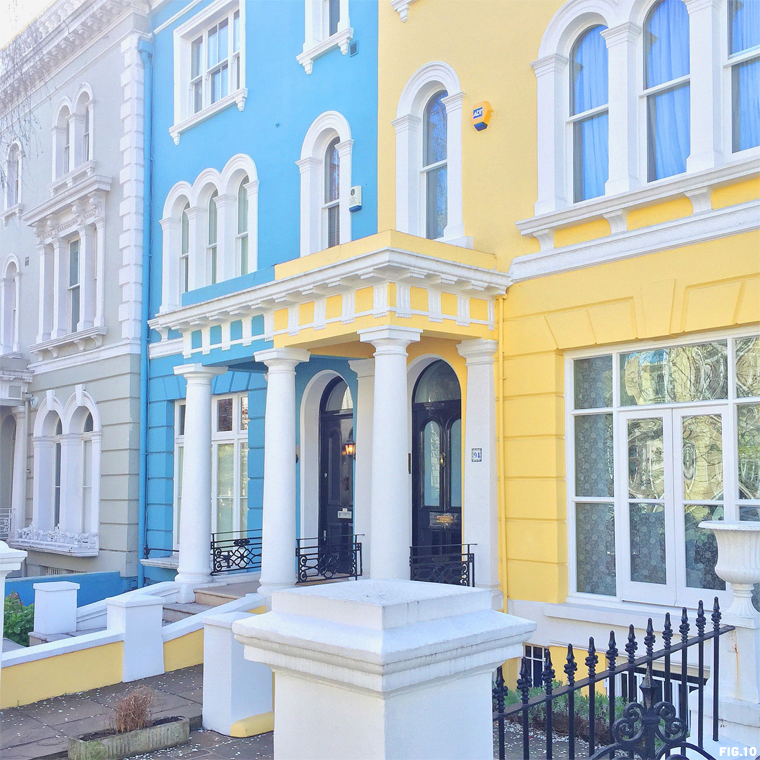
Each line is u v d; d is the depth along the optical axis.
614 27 9.57
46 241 21.19
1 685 8.62
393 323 9.68
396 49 12.48
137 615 9.84
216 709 7.87
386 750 2.23
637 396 9.38
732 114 8.80
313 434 14.42
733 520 8.34
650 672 4.42
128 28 18.55
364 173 12.93
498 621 2.54
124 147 18.38
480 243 11.01
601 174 10.02
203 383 13.36
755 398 8.27
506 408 10.48
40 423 20.94
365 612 2.32
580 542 9.88
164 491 17.09
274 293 11.10
